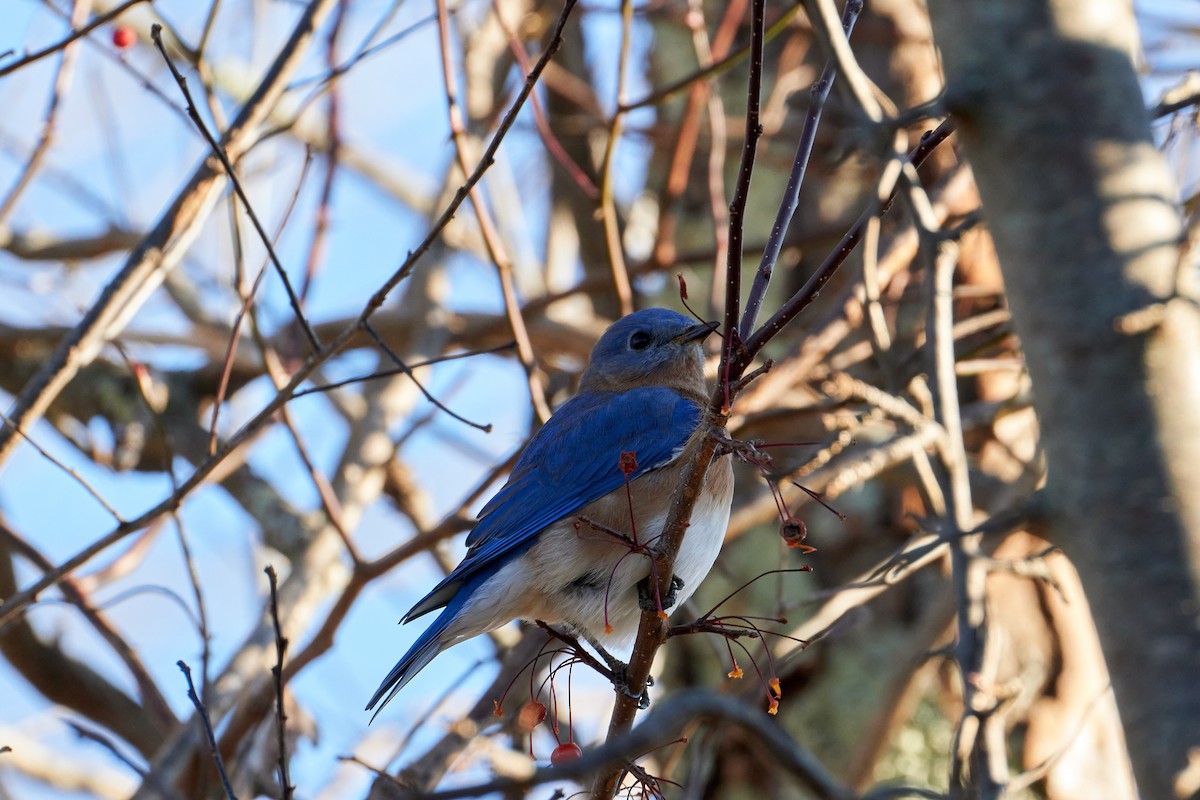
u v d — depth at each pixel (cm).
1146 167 484
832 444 816
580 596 816
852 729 1015
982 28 502
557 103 1403
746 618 659
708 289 1253
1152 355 465
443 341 1265
